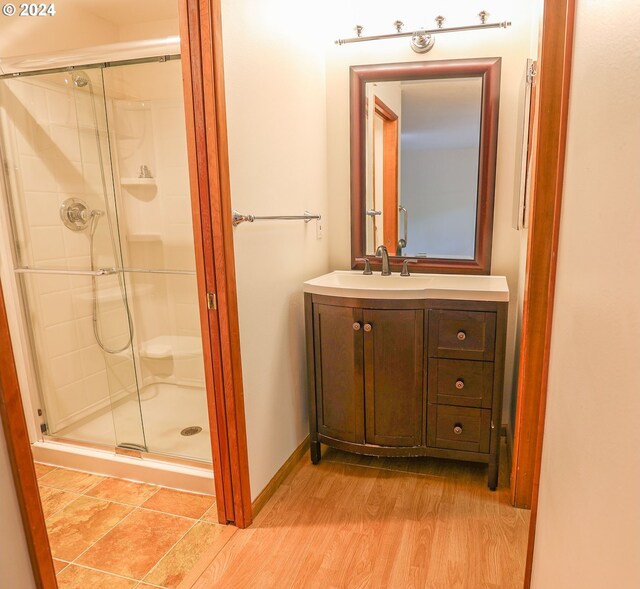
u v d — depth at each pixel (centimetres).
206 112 153
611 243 64
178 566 162
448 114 232
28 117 228
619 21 64
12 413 85
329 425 218
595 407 69
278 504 195
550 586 96
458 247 241
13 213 225
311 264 242
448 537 172
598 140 73
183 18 149
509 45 219
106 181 261
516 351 232
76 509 194
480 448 200
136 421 242
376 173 248
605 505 63
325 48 246
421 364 201
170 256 272
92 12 262
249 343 181
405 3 229
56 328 243
